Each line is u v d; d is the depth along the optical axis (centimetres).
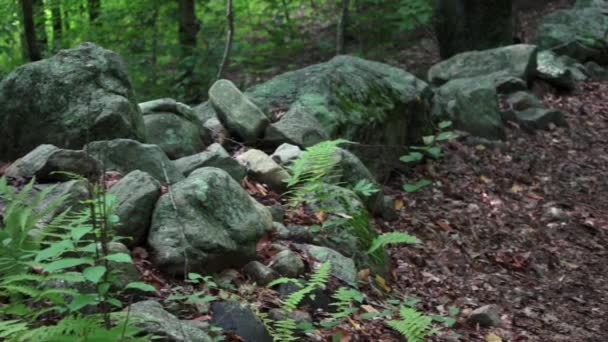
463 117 880
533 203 741
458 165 793
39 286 347
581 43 1256
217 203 449
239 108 649
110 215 340
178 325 348
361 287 489
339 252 516
